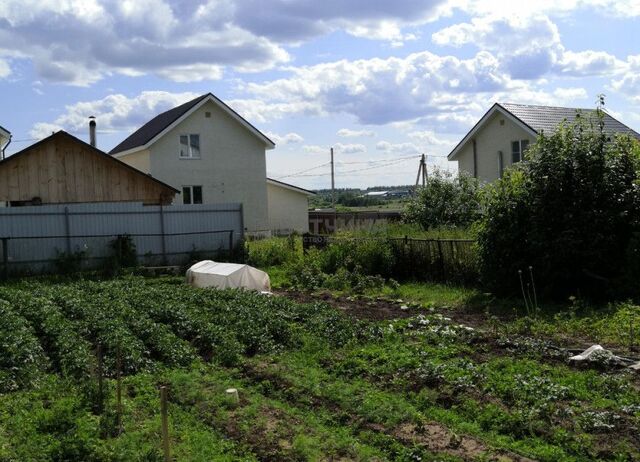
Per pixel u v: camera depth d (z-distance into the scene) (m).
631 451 6.04
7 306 12.38
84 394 7.86
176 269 22.03
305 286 18.34
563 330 11.39
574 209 13.81
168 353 10.02
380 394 7.99
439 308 14.25
